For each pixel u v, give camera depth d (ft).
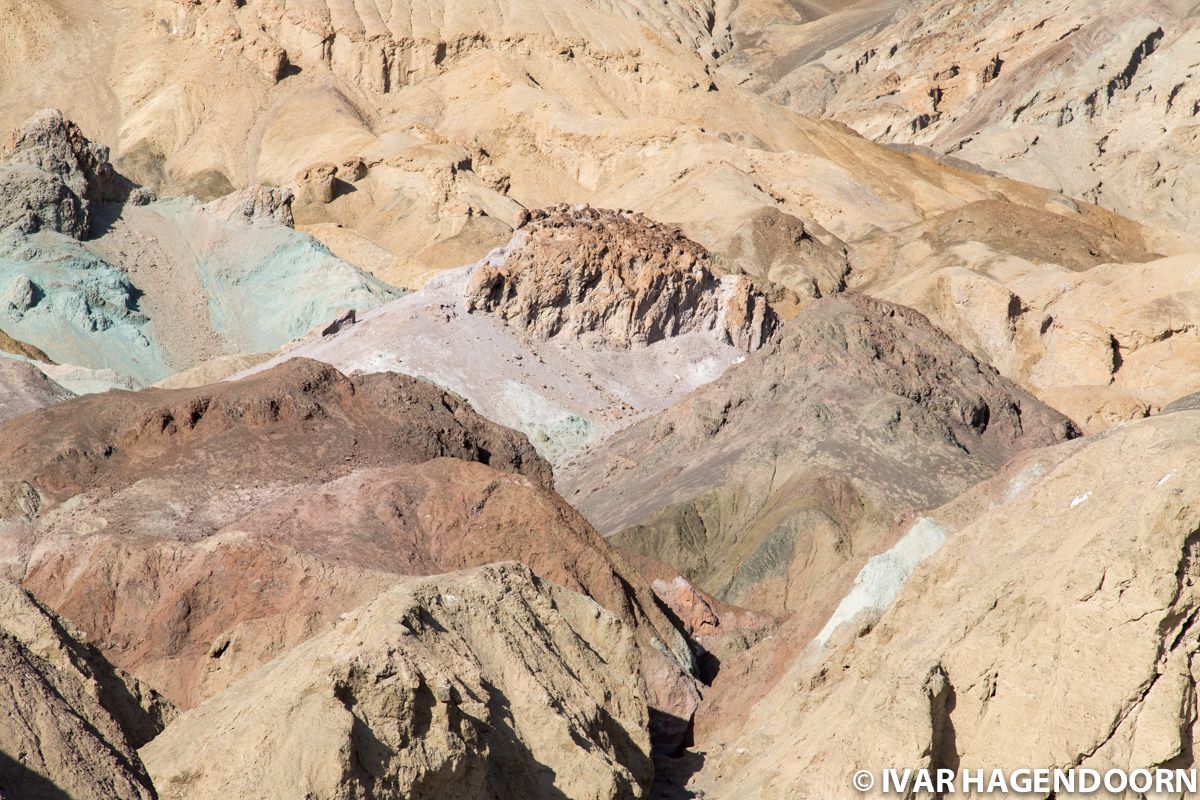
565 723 146.61
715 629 257.55
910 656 138.21
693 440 474.49
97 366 641.40
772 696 173.17
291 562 220.64
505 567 173.06
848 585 198.39
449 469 254.47
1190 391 574.15
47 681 125.49
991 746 129.80
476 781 132.57
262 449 274.77
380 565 230.68
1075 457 153.99
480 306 588.91
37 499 256.32
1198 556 123.65
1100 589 125.70
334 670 128.77
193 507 257.34
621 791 144.56
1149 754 122.01
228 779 123.65
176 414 278.46
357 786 123.65
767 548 380.58
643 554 405.18
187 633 215.92
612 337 602.03
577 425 537.24
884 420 434.71
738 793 152.35
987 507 221.25
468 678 142.41
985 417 474.90
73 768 115.24
